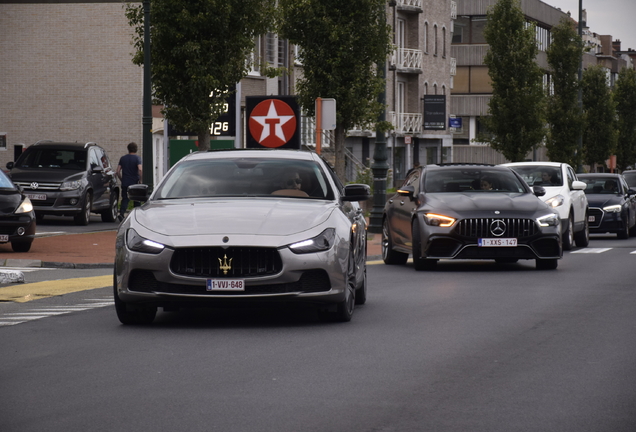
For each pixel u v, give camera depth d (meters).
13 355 10.62
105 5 50.28
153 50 32.34
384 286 17.92
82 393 8.70
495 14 63.69
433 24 85.94
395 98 79.81
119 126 50.38
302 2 38.91
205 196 13.62
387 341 11.48
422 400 8.41
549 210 20.73
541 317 13.57
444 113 80.88
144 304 12.22
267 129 23.73
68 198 33.72
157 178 50.88
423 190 22.00
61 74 50.75
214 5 31.61
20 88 51.09
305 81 40.34
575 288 17.50
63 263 21.56
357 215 14.74
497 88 63.84
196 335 11.92
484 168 22.64
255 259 12.03
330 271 12.23
